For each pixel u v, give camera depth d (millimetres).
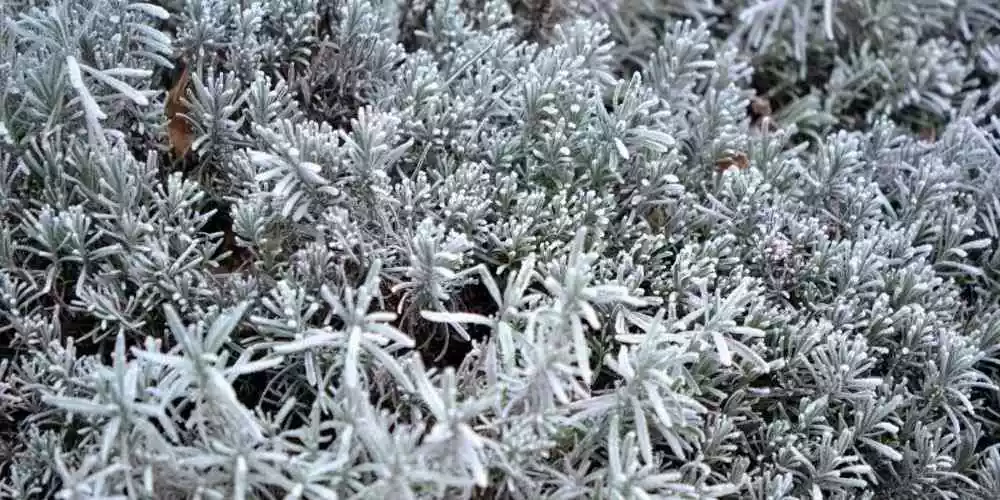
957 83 2531
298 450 1366
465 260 1667
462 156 1868
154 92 1658
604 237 1842
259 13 1897
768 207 1933
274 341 1554
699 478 1486
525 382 1341
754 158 2088
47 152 1601
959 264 2002
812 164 2107
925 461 1666
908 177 2225
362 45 1966
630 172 1897
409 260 1651
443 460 1215
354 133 1623
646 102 1790
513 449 1309
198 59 1893
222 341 1291
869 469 1531
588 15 2469
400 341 1310
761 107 2537
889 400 1744
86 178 1619
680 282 1725
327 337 1336
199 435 1419
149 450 1274
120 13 1756
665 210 1957
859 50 2693
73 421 1468
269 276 1661
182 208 1607
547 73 1922
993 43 2674
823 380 1675
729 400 1632
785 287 1878
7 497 1410
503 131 1894
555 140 1814
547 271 1655
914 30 2662
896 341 1861
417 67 1938
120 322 1568
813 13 2631
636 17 2602
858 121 2588
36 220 1569
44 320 1512
